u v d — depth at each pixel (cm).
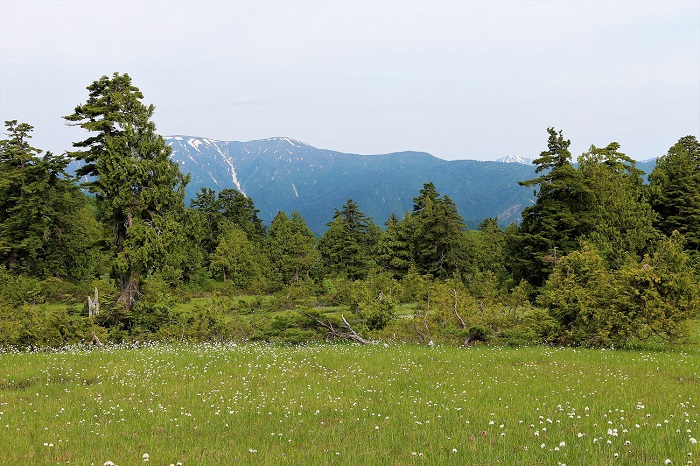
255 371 1659
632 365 1747
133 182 3497
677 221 5319
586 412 1097
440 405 1176
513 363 1827
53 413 1174
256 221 11238
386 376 1553
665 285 2281
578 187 4791
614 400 1220
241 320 3073
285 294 5431
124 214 3534
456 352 2069
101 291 3628
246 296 6775
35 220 5594
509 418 1053
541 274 4747
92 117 3584
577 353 2044
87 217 6831
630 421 1017
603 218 4609
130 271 3441
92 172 3656
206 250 9144
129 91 3609
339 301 3816
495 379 1502
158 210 3566
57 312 2795
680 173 5597
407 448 870
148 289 3453
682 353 2064
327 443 910
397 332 2608
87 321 2794
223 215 10231
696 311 2289
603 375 1562
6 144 5634
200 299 6191
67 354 2159
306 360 1870
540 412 1108
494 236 8962
